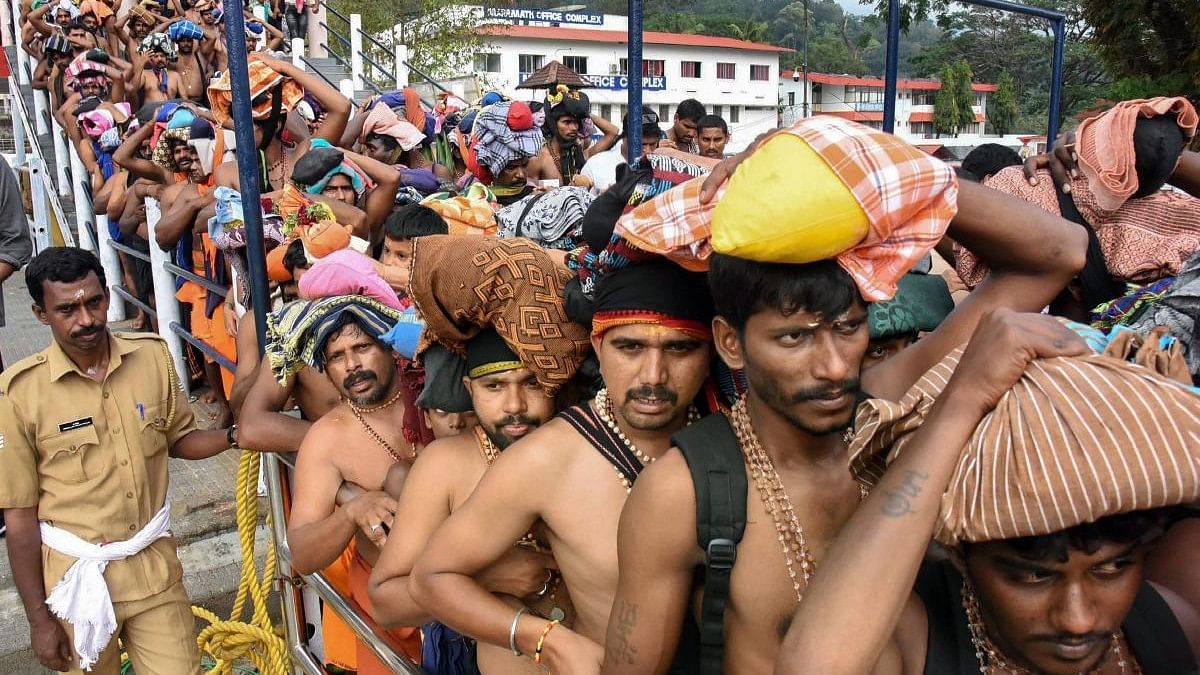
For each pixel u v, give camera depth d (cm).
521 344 172
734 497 128
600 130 752
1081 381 99
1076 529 102
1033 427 98
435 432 215
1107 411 96
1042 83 2997
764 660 132
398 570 191
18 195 494
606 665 139
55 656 315
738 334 124
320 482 245
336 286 245
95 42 911
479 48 2252
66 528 312
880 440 119
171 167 498
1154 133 213
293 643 295
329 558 225
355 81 1038
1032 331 106
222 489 450
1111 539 103
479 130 489
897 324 208
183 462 482
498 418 185
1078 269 150
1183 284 179
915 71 3791
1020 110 2862
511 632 163
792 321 116
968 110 3250
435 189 517
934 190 113
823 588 103
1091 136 225
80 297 301
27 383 306
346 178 388
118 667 335
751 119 3269
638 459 164
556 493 163
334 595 243
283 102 436
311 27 1277
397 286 305
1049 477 95
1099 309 210
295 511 244
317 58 1201
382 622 194
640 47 219
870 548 103
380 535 215
